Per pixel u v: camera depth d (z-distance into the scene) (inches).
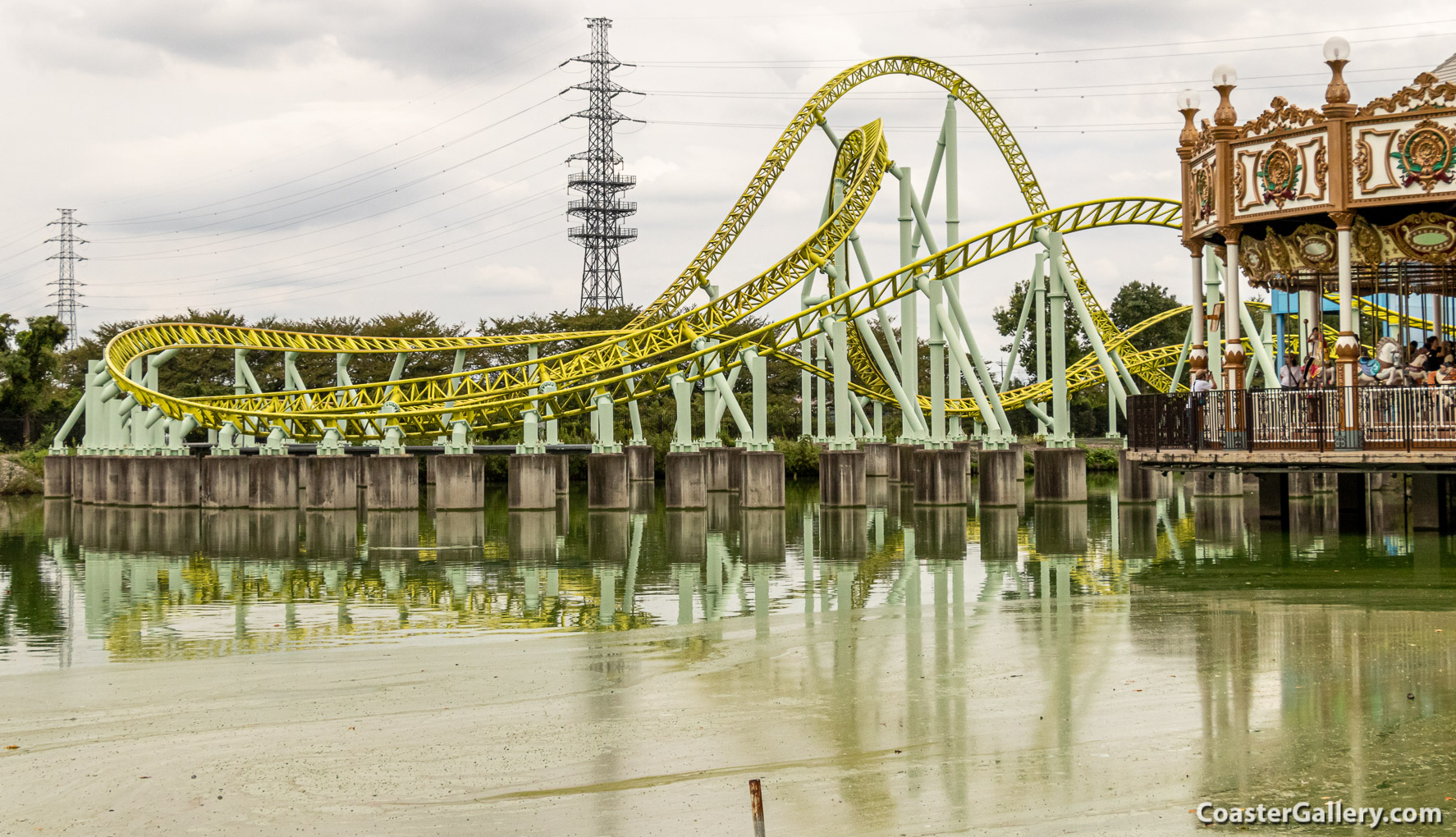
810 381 4815.5
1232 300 1400.1
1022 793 639.8
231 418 3358.8
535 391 3486.7
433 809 653.3
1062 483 2987.2
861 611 1322.6
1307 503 2699.3
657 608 1509.6
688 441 3321.9
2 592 1756.9
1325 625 1023.6
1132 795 628.7
